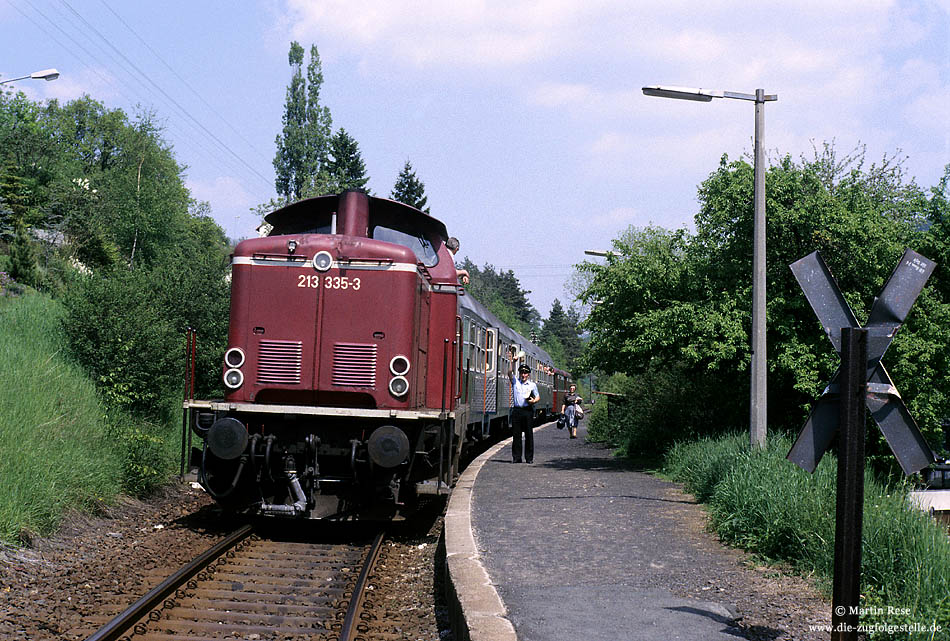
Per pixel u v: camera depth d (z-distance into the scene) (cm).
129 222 5375
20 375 1056
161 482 1172
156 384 1279
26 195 4372
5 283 2572
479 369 1619
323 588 722
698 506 1069
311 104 6750
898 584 577
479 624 531
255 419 937
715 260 1522
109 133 7462
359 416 906
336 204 1064
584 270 1666
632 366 1636
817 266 444
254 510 943
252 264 962
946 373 1425
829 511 739
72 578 700
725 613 573
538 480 1320
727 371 1516
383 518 952
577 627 535
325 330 949
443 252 1124
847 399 416
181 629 589
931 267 423
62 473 907
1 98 6556
